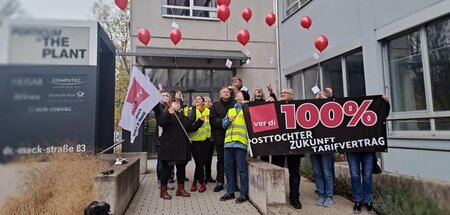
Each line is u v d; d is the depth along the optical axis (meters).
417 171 5.96
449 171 5.35
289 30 11.13
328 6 8.95
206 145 6.23
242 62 11.55
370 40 7.31
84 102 6.71
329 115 4.86
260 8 12.15
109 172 4.61
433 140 5.65
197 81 11.40
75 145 6.45
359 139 4.71
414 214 3.05
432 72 5.89
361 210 4.50
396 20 6.57
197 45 11.46
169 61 11.11
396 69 6.80
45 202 4.05
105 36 8.16
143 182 7.29
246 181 5.40
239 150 5.36
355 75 8.03
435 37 5.84
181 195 5.75
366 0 7.44
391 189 3.94
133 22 11.03
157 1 11.26
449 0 5.41
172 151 5.46
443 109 5.66
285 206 4.46
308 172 6.76
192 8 11.63
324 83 9.28
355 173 4.62
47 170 4.21
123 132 10.43
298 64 10.46
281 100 5.13
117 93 17.05
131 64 11.07
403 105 6.61
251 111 4.96
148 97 5.64
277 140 4.87
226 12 7.69
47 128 4.00
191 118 5.96
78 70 6.69
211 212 4.82
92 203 4.01
